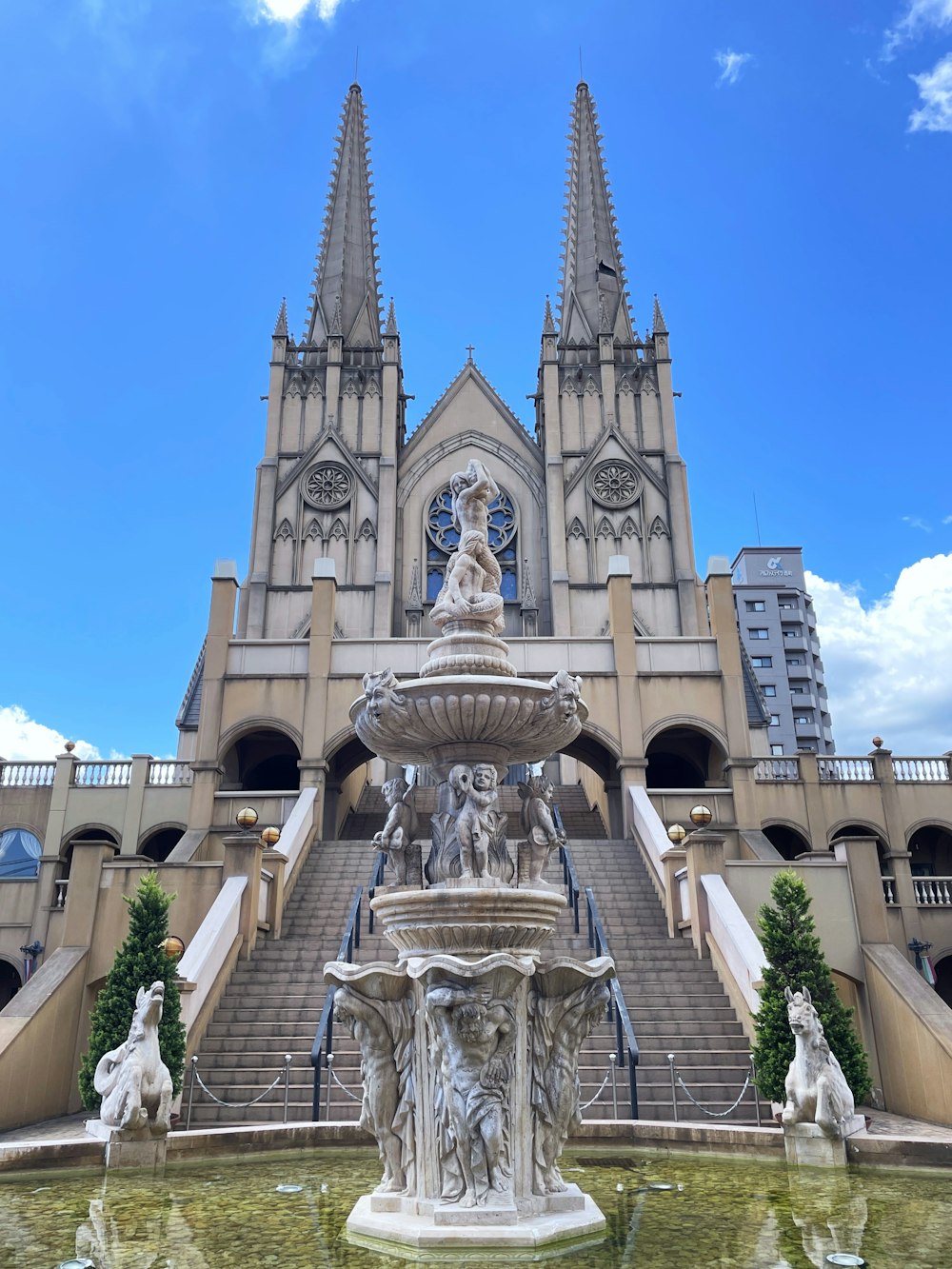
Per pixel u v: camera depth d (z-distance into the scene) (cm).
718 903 1678
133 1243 684
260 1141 1066
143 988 1079
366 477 4309
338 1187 880
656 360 4538
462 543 937
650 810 2334
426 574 4328
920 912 2417
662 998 1584
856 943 1767
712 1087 1352
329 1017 1306
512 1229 660
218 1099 1358
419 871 842
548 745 870
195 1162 1016
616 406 4475
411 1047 745
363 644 2766
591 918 1593
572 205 5172
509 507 4416
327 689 2714
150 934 1353
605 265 4906
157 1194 859
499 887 744
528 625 4156
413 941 761
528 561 4319
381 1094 744
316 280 4931
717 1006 1567
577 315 4881
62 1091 1666
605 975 761
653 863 2130
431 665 871
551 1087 739
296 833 2230
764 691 9150
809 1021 1035
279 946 1809
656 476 4334
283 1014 1552
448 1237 652
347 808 3178
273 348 4534
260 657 2767
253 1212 781
